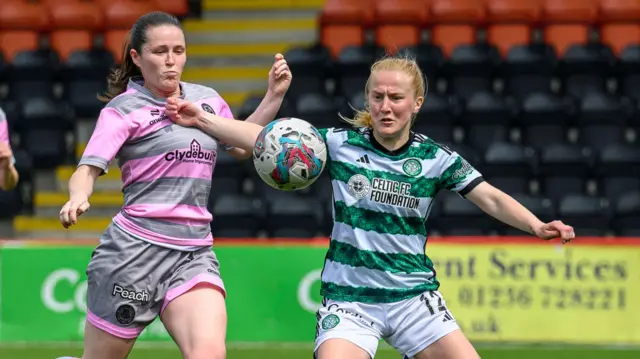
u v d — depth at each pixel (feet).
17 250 104.06
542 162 132.16
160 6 164.55
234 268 102.83
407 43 158.61
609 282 101.35
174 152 56.59
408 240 57.41
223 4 167.12
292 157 55.67
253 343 101.91
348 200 57.31
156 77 56.90
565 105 140.26
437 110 137.49
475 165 130.82
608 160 131.75
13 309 103.45
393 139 57.72
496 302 101.40
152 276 56.34
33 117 143.13
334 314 56.95
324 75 150.41
